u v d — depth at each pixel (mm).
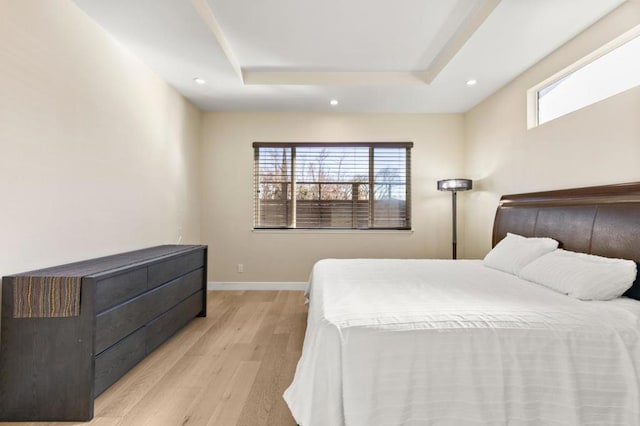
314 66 3109
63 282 1546
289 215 4172
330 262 2836
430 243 4121
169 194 3240
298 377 1334
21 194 1621
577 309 1437
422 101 3697
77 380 1553
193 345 2424
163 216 3121
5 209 1543
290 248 4121
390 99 3633
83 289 1559
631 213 1766
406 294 1734
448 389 1224
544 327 1297
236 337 2582
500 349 1252
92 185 2125
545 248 2246
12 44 1564
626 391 1216
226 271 4117
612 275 1609
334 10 2229
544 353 1245
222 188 4102
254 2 2141
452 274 2311
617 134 1977
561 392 1212
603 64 2158
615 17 1990
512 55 2596
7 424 1529
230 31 2490
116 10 2002
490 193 3496
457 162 4129
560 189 2434
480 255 3701
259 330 2734
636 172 1861
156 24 2162
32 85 1675
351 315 1391
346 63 3053
